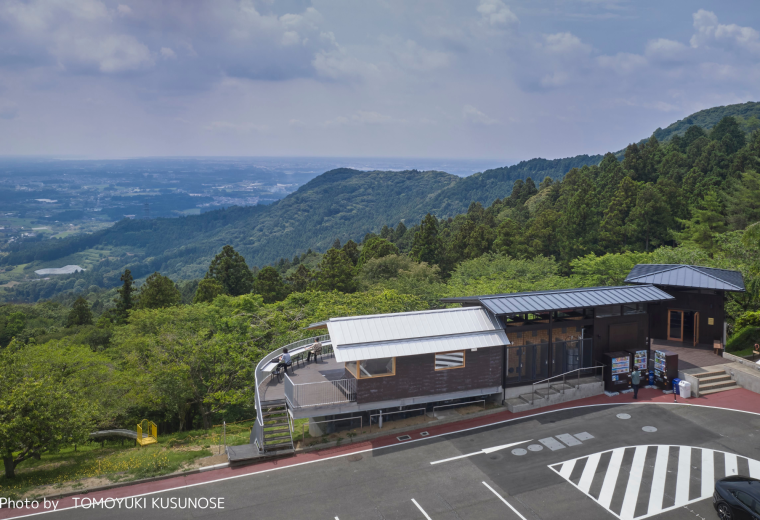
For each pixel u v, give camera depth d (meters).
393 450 20.98
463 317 24.98
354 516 16.38
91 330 65.50
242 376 32.16
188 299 136.38
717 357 29.08
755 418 22.78
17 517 16.89
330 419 23.45
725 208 68.25
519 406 24.27
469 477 18.64
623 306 28.16
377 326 23.52
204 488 18.50
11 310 114.38
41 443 21.19
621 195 73.25
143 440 26.19
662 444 20.64
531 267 55.31
